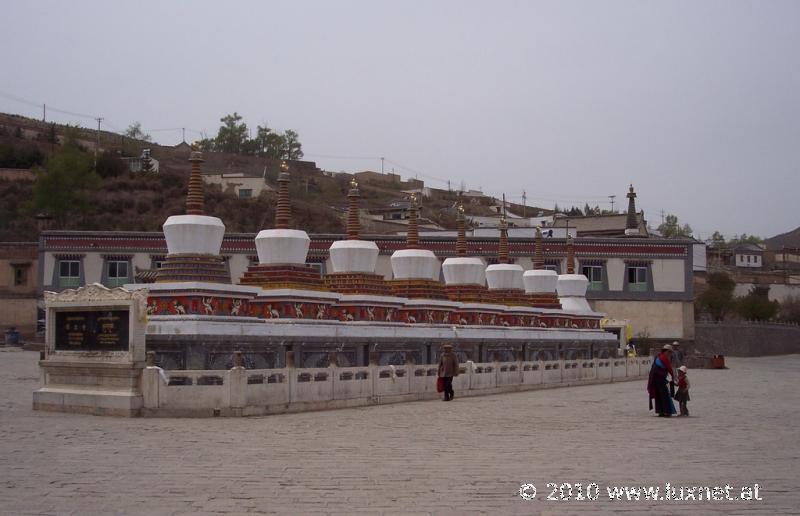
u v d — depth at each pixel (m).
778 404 33.97
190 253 33.66
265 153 174.62
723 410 31.06
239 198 114.44
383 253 79.06
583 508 13.45
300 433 21.73
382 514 12.78
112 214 106.44
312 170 173.50
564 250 80.19
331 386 29.44
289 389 27.50
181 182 118.31
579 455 18.72
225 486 14.61
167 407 25.11
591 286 80.50
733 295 119.62
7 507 13.01
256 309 35.84
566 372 47.22
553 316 58.50
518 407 31.30
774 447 20.50
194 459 17.27
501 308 52.38
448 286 53.81
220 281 34.00
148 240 75.19
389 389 32.56
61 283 74.81
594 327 63.69
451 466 16.92
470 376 37.97
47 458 17.27
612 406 32.25
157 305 31.73
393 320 42.41
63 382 27.02
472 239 80.06
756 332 92.81
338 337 37.09
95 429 21.88
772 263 160.75
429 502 13.61
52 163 98.00
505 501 13.78
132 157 132.25
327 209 126.75
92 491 14.14
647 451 19.53
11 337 70.00
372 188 167.88
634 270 80.56
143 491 14.16
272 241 37.94
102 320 26.14
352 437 21.11
